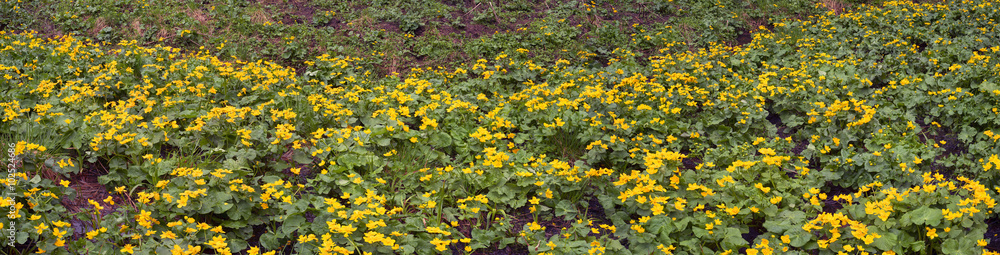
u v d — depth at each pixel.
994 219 4.72
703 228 4.47
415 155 5.85
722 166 5.85
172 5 10.40
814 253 4.40
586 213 5.04
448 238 4.61
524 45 9.91
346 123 6.37
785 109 7.27
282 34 9.86
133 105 5.91
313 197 4.73
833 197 5.14
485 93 8.30
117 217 4.17
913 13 11.97
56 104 6.16
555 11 11.23
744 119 6.54
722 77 8.46
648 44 10.60
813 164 6.19
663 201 4.56
